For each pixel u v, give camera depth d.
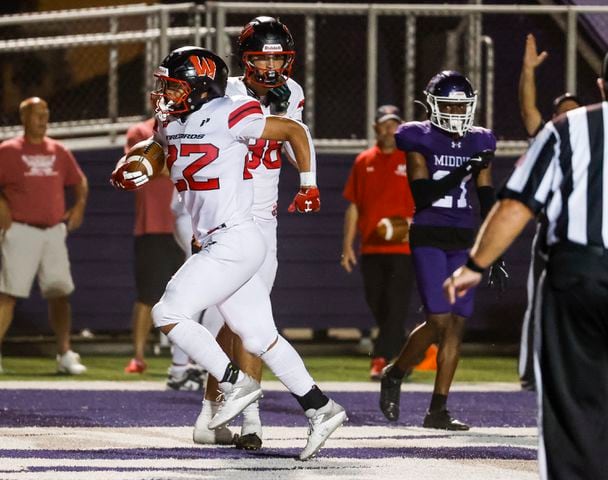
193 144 15.53
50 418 20.27
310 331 38.62
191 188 15.74
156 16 34.16
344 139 33.19
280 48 16.88
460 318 19.55
